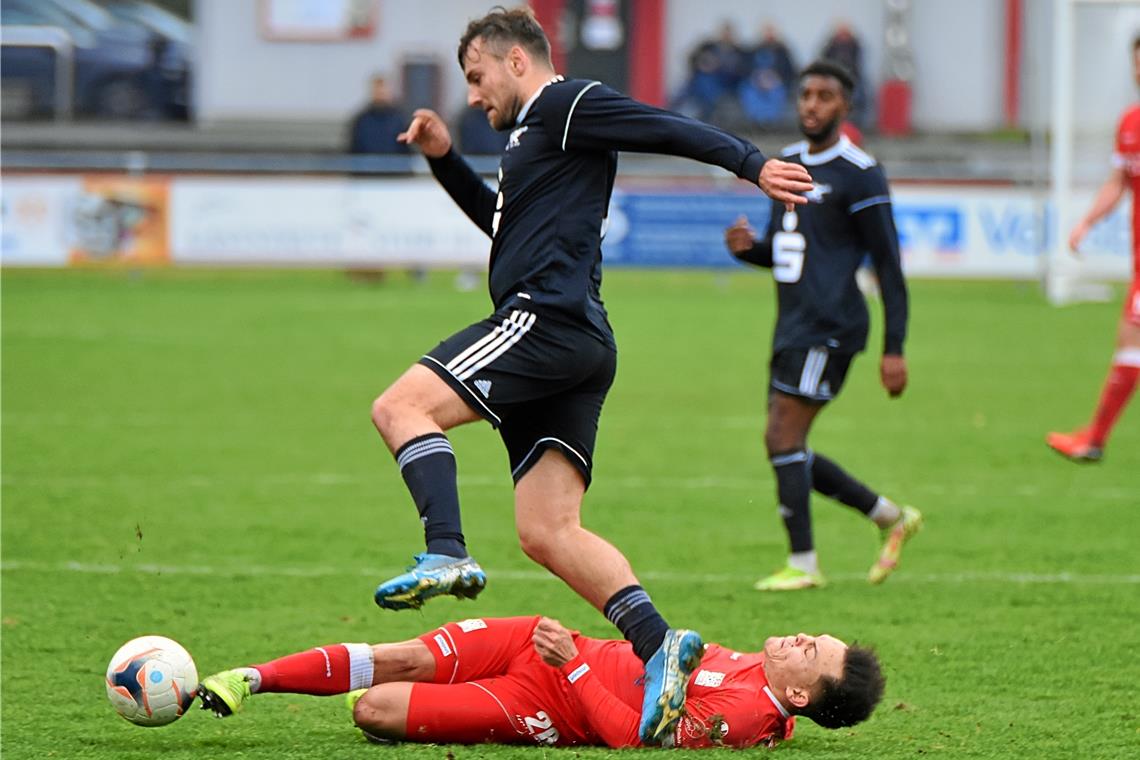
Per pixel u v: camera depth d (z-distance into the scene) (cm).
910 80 10331
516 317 1741
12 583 2617
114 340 5856
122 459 3778
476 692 1769
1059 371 5441
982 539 3059
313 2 10300
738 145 1695
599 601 1766
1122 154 3541
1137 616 2469
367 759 1706
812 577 2675
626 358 5638
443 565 1611
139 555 2839
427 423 1695
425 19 10344
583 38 10538
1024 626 2405
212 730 1847
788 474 2664
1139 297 3469
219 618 2409
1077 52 7600
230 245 7450
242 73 10394
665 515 3278
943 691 2050
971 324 6638
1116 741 1820
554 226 1753
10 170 7775
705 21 10531
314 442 4053
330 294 7394
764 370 5419
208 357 5488
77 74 10275
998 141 9969
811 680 1727
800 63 10519
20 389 4803
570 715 1766
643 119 1719
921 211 7462
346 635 2319
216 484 3512
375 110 7762
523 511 1792
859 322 2641
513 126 1809
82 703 1956
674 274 8400
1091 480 3669
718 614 2477
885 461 3891
